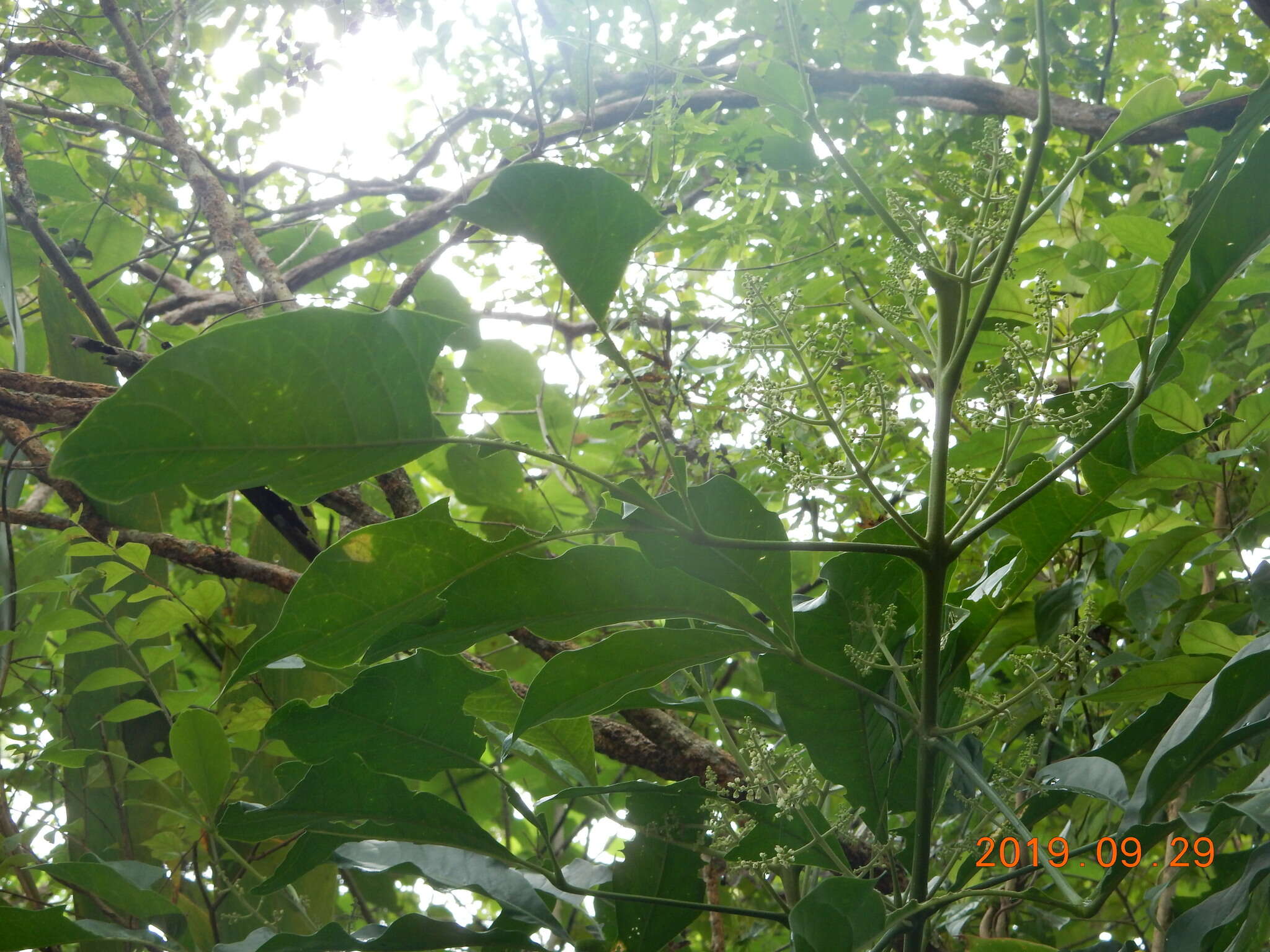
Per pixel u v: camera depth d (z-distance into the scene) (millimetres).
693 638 998
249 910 1676
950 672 1191
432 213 2777
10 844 1637
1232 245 871
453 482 2605
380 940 1115
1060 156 2568
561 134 2586
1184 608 1585
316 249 3025
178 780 1856
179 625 1667
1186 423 1497
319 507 2465
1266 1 2041
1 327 2670
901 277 1022
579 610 947
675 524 854
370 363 744
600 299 818
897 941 1266
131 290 2893
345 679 1476
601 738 1771
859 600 1105
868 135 2326
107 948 1615
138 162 2816
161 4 2711
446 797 2363
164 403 684
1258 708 1026
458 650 972
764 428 1037
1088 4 2604
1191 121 2355
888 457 2105
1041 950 1156
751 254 2213
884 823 1178
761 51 2150
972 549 1967
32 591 1722
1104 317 1494
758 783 1159
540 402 2348
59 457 666
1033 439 1497
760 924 2229
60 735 1850
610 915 1297
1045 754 1309
